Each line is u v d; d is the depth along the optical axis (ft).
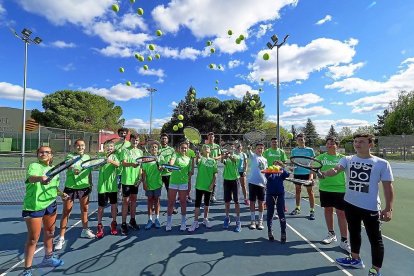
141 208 23.94
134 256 13.70
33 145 95.04
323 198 15.55
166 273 11.89
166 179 22.48
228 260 13.26
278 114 47.37
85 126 128.16
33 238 11.43
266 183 17.17
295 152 21.76
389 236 16.80
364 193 11.52
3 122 165.89
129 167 17.56
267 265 12.75
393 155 93.45
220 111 118.52
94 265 12.68
